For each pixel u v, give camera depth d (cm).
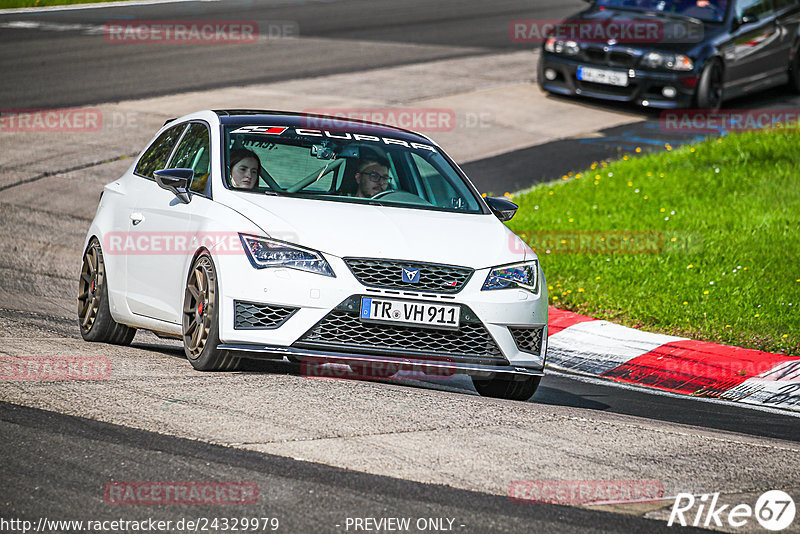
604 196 4894
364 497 1686
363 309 2336
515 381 2556
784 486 1898
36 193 5169
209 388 2248
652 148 5966
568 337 3425
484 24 10331
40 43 9012
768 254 4022
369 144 2814
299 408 2128
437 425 2091
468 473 1828
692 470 1948
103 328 2916
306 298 2320
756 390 2966
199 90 7175
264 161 2655
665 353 3238
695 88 6419
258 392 2230
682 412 2680
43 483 1681
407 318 2355
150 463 1789
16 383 2233
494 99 7056
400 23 10394
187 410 2078
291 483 1725
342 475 1775
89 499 1628
